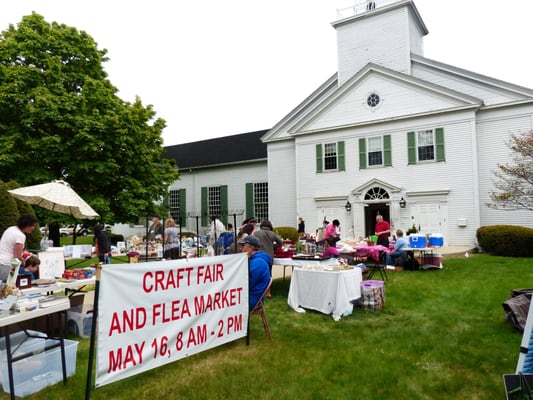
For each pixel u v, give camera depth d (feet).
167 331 12.10
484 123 54.03
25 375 11.62
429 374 12.57
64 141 44.96
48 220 43.52
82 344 15.88
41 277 18.99
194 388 11.73
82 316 17.06
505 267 35.27
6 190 27.50
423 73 61.41
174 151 97.25
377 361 13.70
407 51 62.49
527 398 9.41
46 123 43.96
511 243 45.06
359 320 19.10
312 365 13.42
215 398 11.14
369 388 11.70
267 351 14.83
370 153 61.11
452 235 53.72
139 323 11.22
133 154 49.67
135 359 11.07
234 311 14.89
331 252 27.50
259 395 11.32
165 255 30.68
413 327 17.63
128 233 90.68
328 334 16.92
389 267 36.04
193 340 13.05
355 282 21.21
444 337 16.07
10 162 41.60
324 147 65.36
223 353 14.62
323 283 20.58
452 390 11.48
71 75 49.62
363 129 61.62
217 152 87.35
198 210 85.66
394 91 58.95
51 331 16.74
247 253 16.02
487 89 54.39
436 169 55.42
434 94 55.83
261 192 77.71
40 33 49.88
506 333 16.21
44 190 20.61
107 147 46.26
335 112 64.23
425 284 27.71
